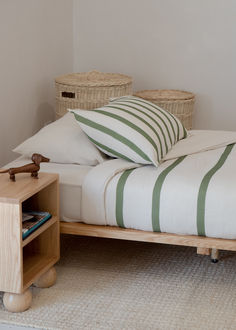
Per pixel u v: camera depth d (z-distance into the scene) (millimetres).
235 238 2455
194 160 2838
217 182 2482
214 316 2342
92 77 4031
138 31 4586
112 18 4602
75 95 3832
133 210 2543
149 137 2727
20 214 2234
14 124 3688
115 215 2578
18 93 3715
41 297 2484
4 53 3492
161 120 2986
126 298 2486
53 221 2568
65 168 2826
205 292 2535
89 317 2336
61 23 4398
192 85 4609
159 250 2971
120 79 3963
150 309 2396
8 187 2355
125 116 2785
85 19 4641
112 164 2695
